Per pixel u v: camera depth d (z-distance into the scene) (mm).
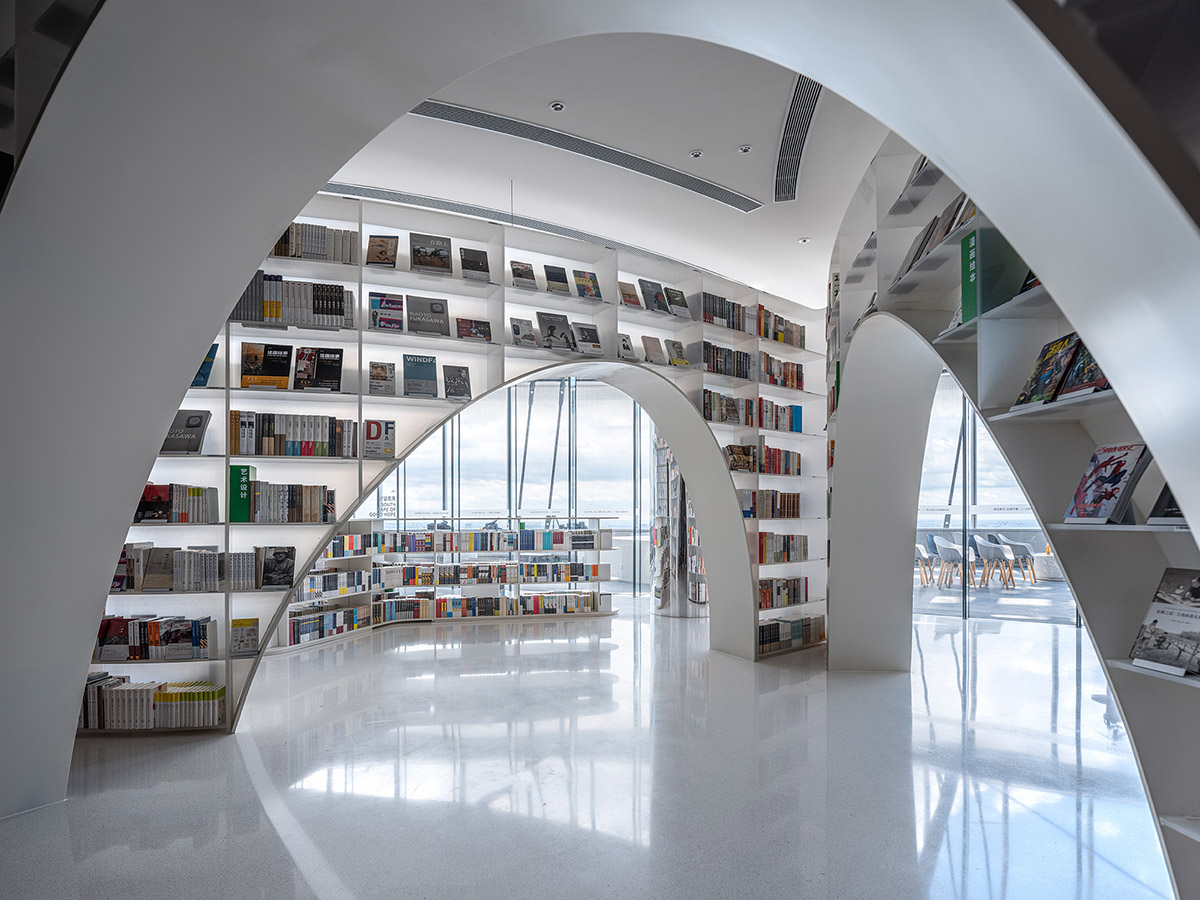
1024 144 1383
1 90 2066
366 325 5180
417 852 2969
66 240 2398
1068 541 2432
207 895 2650
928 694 5457
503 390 12281
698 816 3309
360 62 2207
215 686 4637
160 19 1947
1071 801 3469
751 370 7258
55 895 2658
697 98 4617
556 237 5805
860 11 1449
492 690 5535
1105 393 2104
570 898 2627
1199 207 1133
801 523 8078
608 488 12562
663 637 7754
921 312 4078
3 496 2799
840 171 5488
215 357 4852
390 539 8977
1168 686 2189
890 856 2936
